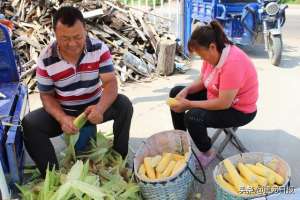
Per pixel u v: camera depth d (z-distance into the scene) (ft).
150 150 11.27
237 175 9.74
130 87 19.84
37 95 18.95
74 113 11.32
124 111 11.30
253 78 11.01
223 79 10.43
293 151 13.02
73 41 9.67
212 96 11.30
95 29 22.09
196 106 11.02
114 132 11.62
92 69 10.69
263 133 14.32
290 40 29.94
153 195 9.65
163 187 9.48
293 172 11.78
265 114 15.84
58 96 11.10
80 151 11.97
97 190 9.33
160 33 24.31
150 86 19.95
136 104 17.52
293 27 35.65
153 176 10.24
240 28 24.82
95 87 11.14
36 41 21.21
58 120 10.43
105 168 11.28
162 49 20.98
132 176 10.66
